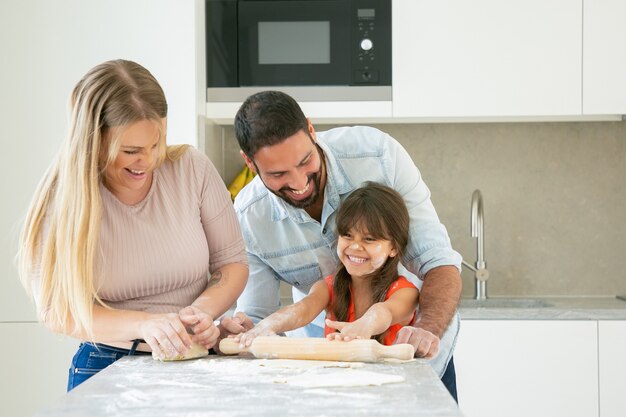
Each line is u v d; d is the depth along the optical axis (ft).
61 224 5.06
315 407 3.84
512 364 8.91
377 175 6.22
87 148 5.01
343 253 5.99
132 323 5.11
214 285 5.67
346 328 5.32
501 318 8.94
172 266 5.47
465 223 10.67
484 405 8.93
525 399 8.91
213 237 5.85
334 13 9.56
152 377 4.60
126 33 9.07
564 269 10.68
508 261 10.69
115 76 5.00
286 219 6.28
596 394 8.90
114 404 3.95
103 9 9.05
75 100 5.08
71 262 5.04
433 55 9.49
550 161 10.63
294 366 4.91
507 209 10.66
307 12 9.57
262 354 5.23
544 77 9.45
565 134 10.61
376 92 9.55
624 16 9.39
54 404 3.95
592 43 9.41
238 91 9.61
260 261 6.68
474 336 8.92
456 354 8.93
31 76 9.00
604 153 10.60
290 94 9.59
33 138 9.00
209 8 9.62
